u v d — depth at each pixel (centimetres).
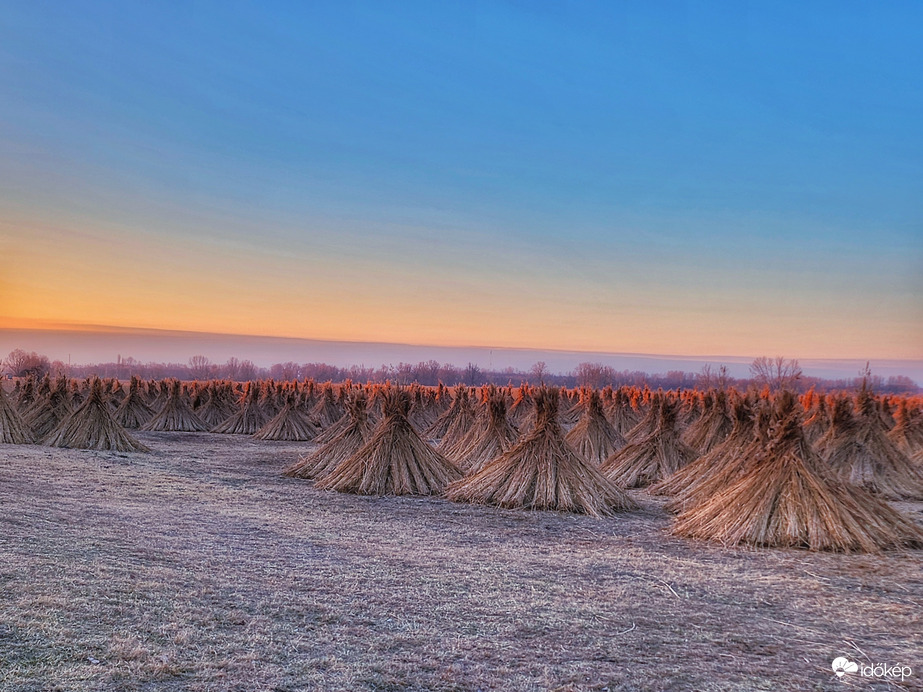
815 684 546
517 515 1325
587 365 7125
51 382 2902
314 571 832
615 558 980
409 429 1625
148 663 532
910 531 1076
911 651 622
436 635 630
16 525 923
